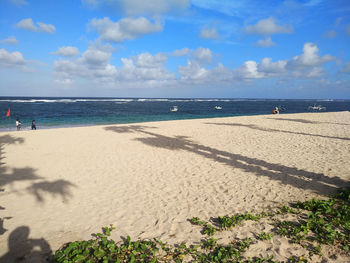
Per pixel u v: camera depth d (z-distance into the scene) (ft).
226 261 10.82
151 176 24.16
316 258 10.87
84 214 16.30
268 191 19.51
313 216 14.38
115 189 20.84
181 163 28.58
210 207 16.97
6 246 12.62
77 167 27.55
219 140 43.34
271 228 13.62
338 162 27.25
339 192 18.24
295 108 245.86
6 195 19.56
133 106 234.17
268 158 30.04
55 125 84.89
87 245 12.27
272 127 60.08
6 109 153.48
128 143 41.34
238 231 13.51
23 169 26.78
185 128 60.44
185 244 12.57
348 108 256.93
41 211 16.75
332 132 50.11
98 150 36.19
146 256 11.51
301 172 24.06
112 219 15.58
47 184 22.11
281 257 11.05
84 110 163.63
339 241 11.94
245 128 59.00
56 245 12.76
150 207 17.26
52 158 31.71
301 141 40.63
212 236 13.16
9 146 39.19
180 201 18.16
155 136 48.47
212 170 25.61
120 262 11.18
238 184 21.31
